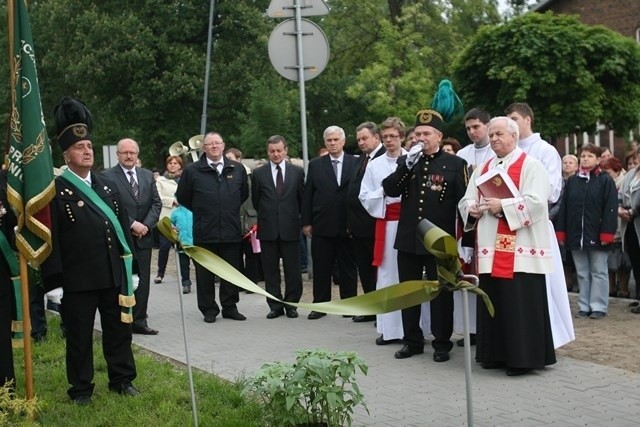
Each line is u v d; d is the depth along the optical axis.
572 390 6.68
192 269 15.17
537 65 17.73
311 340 8.87
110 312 6.69
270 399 5.36
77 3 32.97
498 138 7.25
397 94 27.25
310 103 34.78
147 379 7.17
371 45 32.38
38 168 5.98
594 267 9.66
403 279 7.91
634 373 7.16
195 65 31.94
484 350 7.36
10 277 6.34
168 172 13.37
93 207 6.51
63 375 7.31
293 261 10.23
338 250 10.27
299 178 10.38
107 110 33.03
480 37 18.45
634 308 9.95
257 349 8.49
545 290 7.25
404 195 7.92
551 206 10.20
